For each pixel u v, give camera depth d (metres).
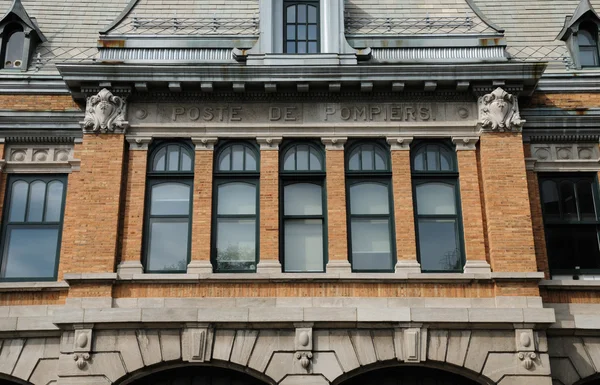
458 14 20.62
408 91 19.00
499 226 17.77
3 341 17.36
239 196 18.44
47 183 19.19
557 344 17.53
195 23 20.36
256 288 17.34
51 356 17.31
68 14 21.95
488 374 16.64
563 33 21.34
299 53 19.17
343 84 18.75
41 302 17.84
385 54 19.62
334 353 16.78
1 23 20.91
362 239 18.14
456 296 17.39
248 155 18.81
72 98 19.75
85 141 18.36
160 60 19.19
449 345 16.83
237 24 20.33
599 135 19.53
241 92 18.84
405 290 17.41
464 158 18.59
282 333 16.91
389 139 18.70
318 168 18.69
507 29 21.88
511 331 16.94
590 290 18.08
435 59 19.19
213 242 17.94
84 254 17.41
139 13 20.56
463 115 18.97
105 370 16.53
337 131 18.75
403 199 18.19
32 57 20.77
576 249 18.94
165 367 16.78
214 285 17.38
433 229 18.20
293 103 19.00
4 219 18.80
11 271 18.39
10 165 19.12
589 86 20.19
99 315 16.66
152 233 18.11
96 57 20.38
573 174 19.52
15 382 17.42
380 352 16.78
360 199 18.48
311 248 18.06
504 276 17.23
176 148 18.81
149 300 17.12
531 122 19.52
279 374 16.61
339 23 19.52
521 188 18.08
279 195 18.31
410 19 20.48
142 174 18.34
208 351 16.69
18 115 19.28
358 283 17.41
